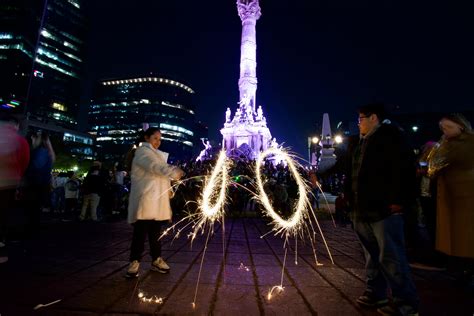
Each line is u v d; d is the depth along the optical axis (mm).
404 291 2812
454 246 3803
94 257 5305
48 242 6672
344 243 7352
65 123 99125
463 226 3738
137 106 134000
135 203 4250
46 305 3088
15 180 4969
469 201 3719
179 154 133625
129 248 6145
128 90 137125
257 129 36938
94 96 141375
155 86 135125
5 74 76250
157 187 4367
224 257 5594
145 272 4445
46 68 93500
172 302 3268
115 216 12445
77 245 6387
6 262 4832
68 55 102188
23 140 5172
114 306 3113
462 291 3889
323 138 22062
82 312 2939
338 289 3830
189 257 5527
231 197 13969
